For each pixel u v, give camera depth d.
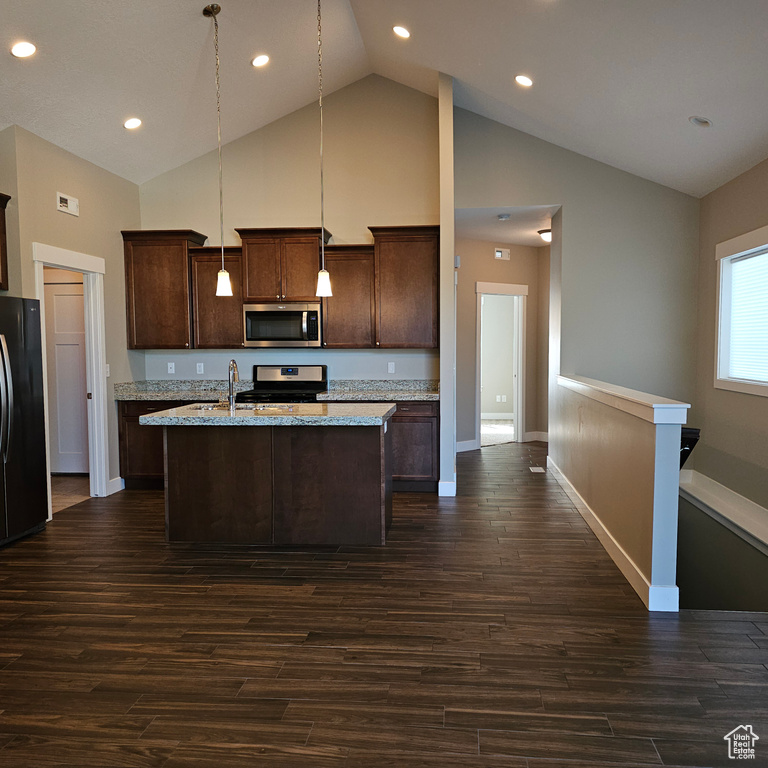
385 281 5.66
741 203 4.84
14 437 4.19
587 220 5.88
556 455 6.21
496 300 10.41
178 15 4.11
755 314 4.72
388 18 4.64
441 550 3.96
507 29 4.07
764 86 3.58
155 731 2.11
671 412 2.97
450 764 1.93
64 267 4.95
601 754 1.97
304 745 2.03
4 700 2.31
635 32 3.55
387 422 4.26
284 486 4.10
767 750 1.99
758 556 4.23
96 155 5.28
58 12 3.66
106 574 3.60
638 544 3.30
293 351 6.21
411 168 6.01
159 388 6.30
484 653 2.63
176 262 5.82
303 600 3.20
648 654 2.61
